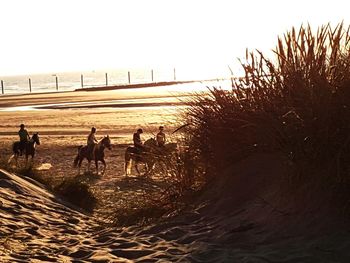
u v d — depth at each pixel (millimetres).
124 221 7789
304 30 6473
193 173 7902
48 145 25781
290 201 5770
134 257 5641
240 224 5945
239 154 7219
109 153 22797
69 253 6051
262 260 4766
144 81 134000
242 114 6945
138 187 13094
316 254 4734
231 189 6887
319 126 5551
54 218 8508
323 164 5625
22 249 6207
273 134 6234
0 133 32156
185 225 6598
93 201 11156
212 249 5352
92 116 39094
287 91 6273
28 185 10281
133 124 32250
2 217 7676
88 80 178000
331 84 5629
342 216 5188
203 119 7645
